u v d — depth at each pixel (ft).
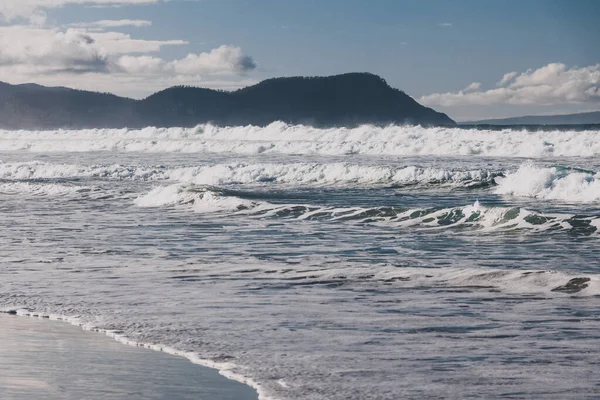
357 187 94.84
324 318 28.63
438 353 23.44
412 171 99.25
